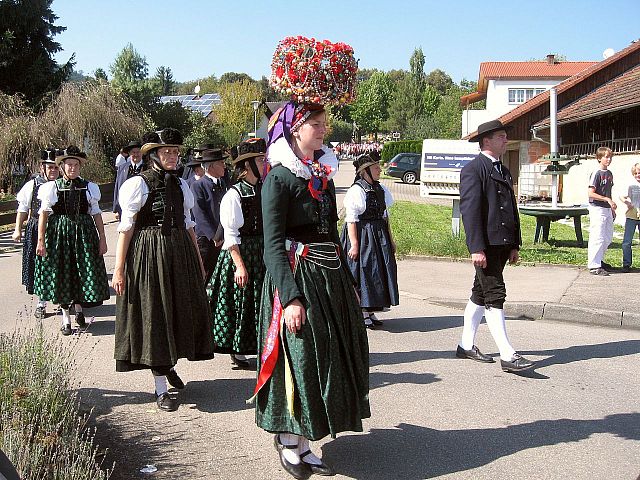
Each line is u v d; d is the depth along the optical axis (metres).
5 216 19.02
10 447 3.25
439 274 10.26
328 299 3.59
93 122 25.50
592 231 9.88
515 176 30.50
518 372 5.63
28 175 24.19
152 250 4.74
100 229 7.14
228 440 4.27
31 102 31.36
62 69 33.41
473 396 5.08
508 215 5.56
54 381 4.21
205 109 62.72
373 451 4.09
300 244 3.60
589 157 21.81
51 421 3.85
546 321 7.68
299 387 3.49
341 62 3.53
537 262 10.82
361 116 85.44
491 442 4.23
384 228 7.11
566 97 26.58
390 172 36.81
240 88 55.78
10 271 11.28
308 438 3.47
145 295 4.69
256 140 5.27
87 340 6.71
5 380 4.09
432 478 3.74
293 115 3.61
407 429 4.45
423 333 7.06
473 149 12.30
